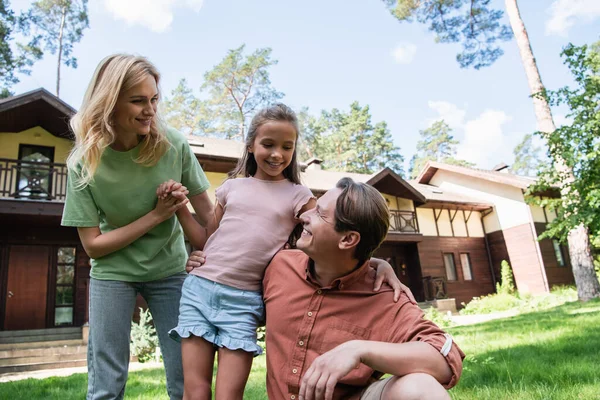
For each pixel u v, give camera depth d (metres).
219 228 1.84
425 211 19.70
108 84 1.76
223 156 12.85
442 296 18.14
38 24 21.62
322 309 1.36
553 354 3.62
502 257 20.17
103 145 1.84
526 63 13.97
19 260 11.22
